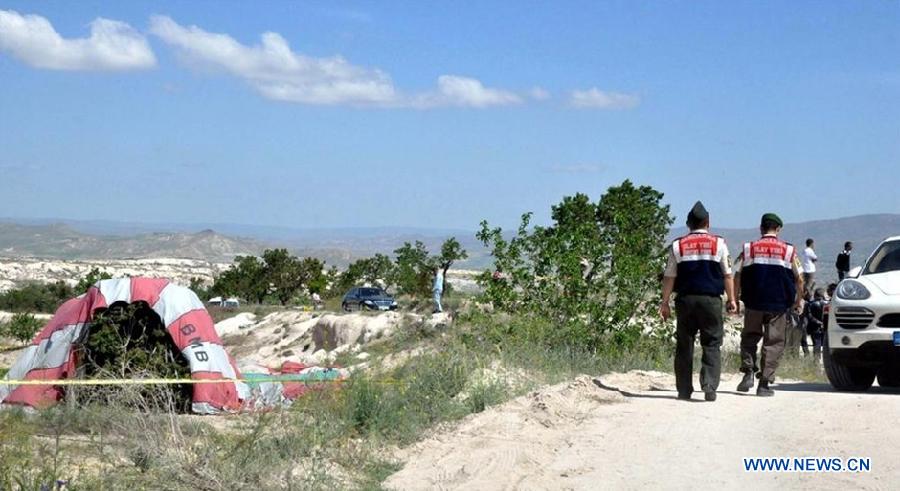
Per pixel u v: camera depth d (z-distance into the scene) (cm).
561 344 1617
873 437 907
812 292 2406
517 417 1022
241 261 7125
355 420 992
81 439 888
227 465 778
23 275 12575
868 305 1240
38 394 1212
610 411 1061
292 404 1082
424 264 5025
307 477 781
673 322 1759
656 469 809
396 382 1127
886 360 1250
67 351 1268
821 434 926
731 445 888
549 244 1755
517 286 1759
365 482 799
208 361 1258
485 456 862
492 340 1495
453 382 1154
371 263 6800
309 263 7006
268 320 4675
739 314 1293
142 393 1045
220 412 1212
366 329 3569
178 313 1291
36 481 696
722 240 1124
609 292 1752
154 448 773
